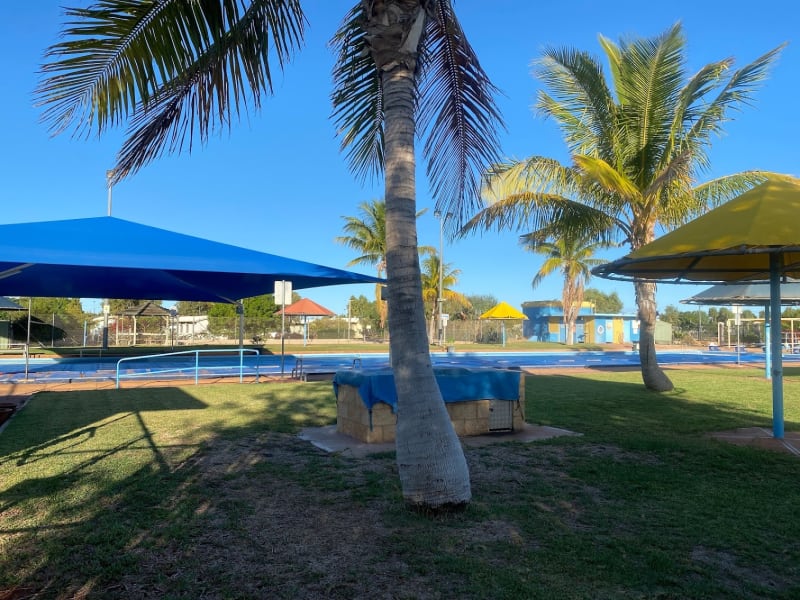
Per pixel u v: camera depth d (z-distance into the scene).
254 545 4.33
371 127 7.52
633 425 9.55
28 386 15.30
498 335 52.41
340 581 3.73
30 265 7.01
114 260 6.64
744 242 6.20
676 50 13.38
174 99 6.08
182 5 5.44
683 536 4.54
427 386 4.91
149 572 3.86
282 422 9.65
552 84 14.40
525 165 13.59
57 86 5.39
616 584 3.68
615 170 14.02
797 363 28.02
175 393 13.66
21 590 3.60
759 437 8.37
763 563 4.04
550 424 9.66
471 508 5.06
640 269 9.01
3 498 5.41
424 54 6.77
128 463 6.75
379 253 39.44
